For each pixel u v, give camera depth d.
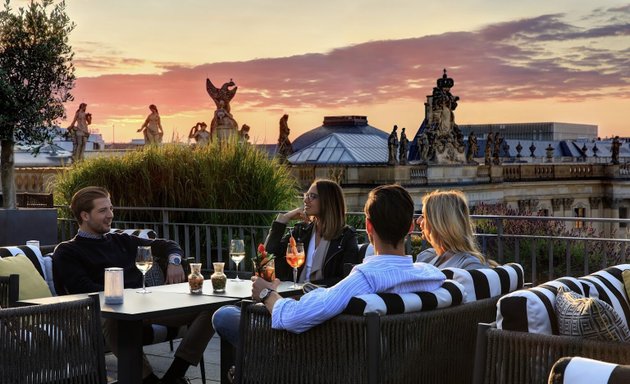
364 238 11.17
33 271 6.35
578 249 15.11
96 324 4.53
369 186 57.34
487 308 4.46
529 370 3.42
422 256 5.35
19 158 53.72
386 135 78.81
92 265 6.15
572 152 128.12
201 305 5.21
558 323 3.61
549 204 76.06
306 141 79.25
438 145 62.22
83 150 47.28
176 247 6.76
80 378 4.44
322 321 3.93
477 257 4.91
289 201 13.23
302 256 5.99
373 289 3.99
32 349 4.24
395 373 3.94
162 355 7.30
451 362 4.25
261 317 4.14
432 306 4.11
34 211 12.58
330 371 3.93
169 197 13.38
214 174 12.96
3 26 17.42
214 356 7.26
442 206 4.98
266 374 4.12
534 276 9.08
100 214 6.19
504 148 119.31
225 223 12.82
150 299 5.41
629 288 4.43
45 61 17.38
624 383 2.78
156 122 37.69
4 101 17.08
